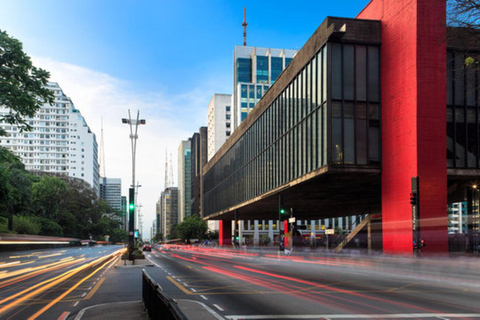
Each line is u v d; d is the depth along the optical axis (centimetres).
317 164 3816
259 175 5878
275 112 5206
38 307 1287
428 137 3148
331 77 3631
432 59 3192
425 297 1455
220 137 16738
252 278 2197
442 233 3066
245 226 14012
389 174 3491
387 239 3466
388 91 3556
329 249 5953
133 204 3578
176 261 4016
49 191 9888
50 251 8338
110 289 1752
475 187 3806
